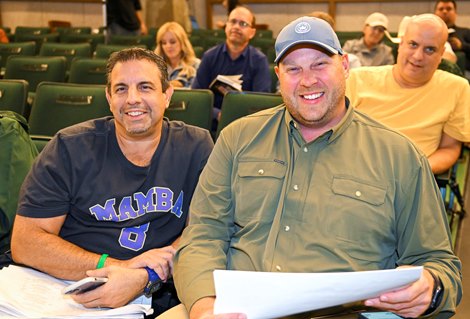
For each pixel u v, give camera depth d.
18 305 1.53
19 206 1.79
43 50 5.80
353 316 1.39
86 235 1.82
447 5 5.76
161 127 1.89
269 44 6.45
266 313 1.19
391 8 9.13
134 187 1.82
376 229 1.44
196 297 1.42
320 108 1.50
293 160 1.55
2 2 11.75
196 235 1.58
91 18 11.13
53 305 1.58
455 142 2.75
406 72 2.66
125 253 1.80
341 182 1.48
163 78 1.83
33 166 1.82
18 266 1.78
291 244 1.48
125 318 1.53
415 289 1.25
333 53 1.50
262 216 1.53
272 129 1.62
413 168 1.47
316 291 1.14
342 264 1.42
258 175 1.56
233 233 1.62
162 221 1.84
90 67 4.18
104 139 1.84
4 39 7.68
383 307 1.30
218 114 3.40
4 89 2.89
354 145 1.53
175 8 9.19
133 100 1.74
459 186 3.63
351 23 9.48
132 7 7.60
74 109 2.82
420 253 1.44
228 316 1.18
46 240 1.75
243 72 3.96
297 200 1.50
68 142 1.82
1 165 1.97
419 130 2.70
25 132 2.09
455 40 5.62
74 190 1.80
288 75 1.52
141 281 1.65
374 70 2.83
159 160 1.85
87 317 1.51
